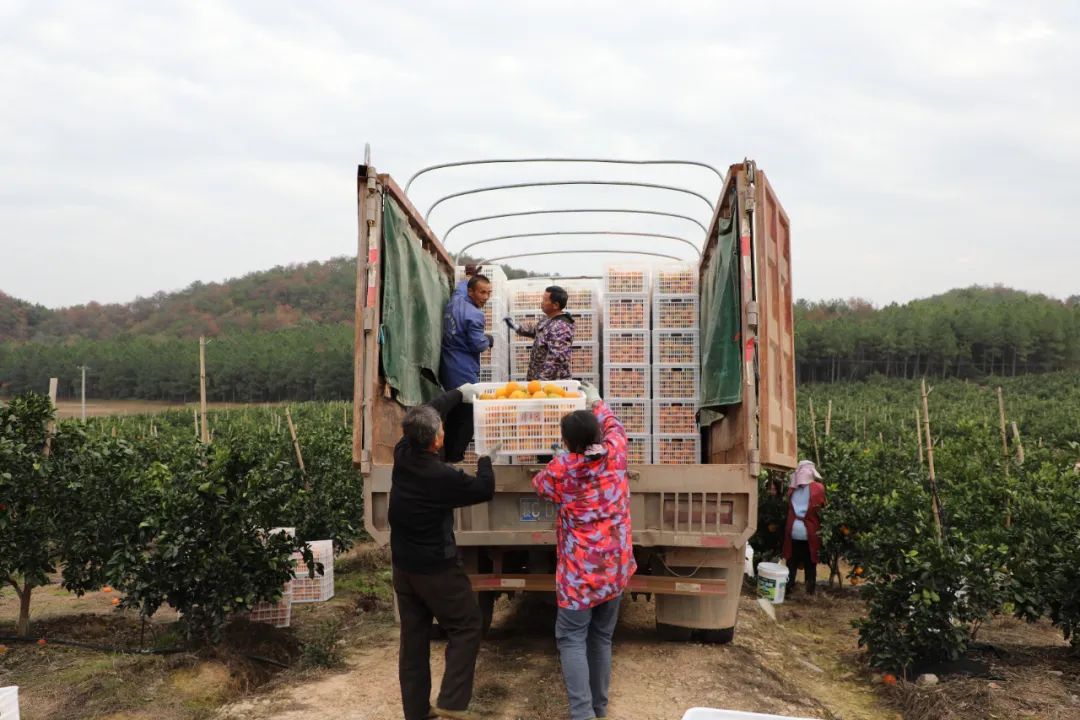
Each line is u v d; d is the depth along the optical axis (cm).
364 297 535
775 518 951
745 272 552
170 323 18425
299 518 949
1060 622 628
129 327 18788
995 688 540
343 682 542
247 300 19675
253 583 625
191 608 609
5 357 10519
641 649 609
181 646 606
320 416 3031
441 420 478
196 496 602
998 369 10169
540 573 579
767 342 548
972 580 593
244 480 630
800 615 820
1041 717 491
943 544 614
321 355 9462
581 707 434
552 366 639
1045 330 9694
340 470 1092
